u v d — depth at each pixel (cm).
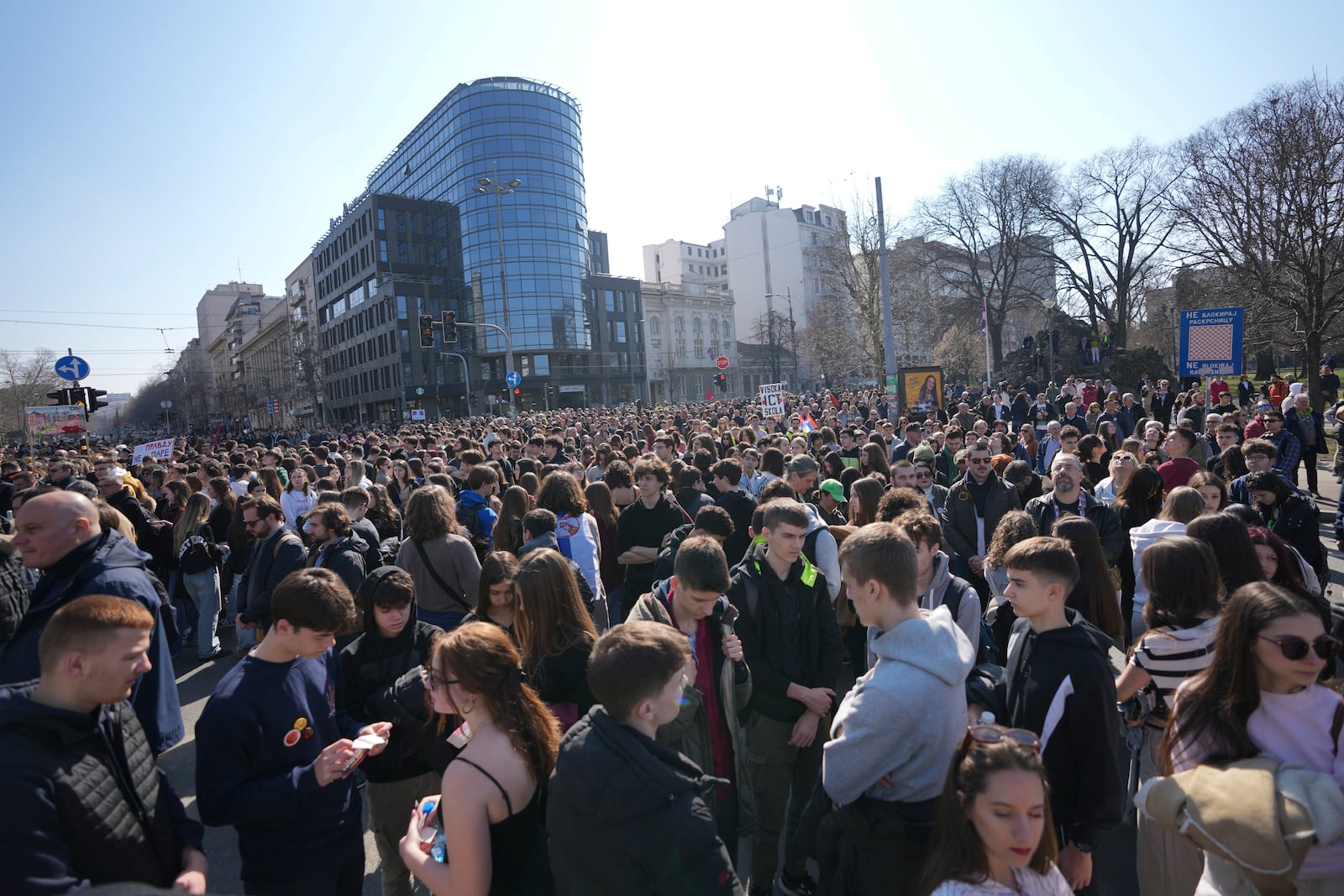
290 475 932
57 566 289
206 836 421
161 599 359
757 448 1047
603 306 7006
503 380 6234
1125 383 3472
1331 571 750
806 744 318
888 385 1920
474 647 210
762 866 325
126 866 191
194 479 861
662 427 2084
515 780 205
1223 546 321
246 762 239
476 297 6178
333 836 254
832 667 336
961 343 4884
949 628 234
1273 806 179
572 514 520
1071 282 4188
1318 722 199
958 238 4281
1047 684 238
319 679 265
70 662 183
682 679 201
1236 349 1135
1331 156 1917
